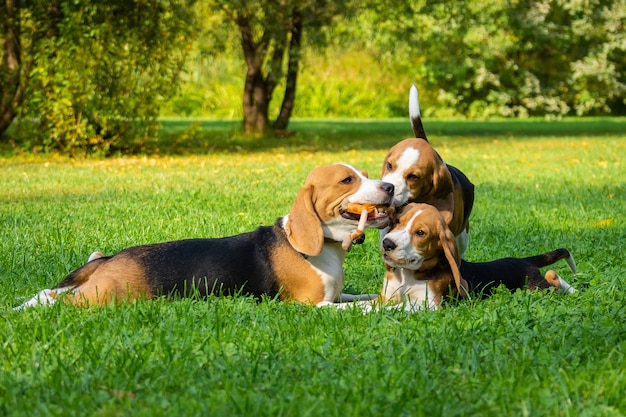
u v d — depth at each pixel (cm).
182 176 1412
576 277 643
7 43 1766
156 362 420
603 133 2559
